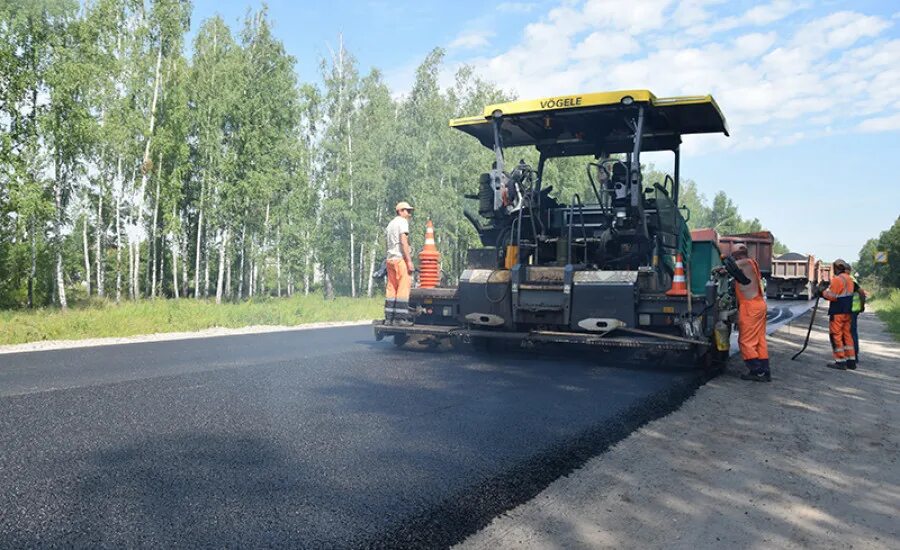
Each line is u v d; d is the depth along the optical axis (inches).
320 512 112.8
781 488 149.3
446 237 1275.8
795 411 230.8
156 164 1123.3
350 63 1391.5
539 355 313.0
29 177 799.1
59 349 355.9
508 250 303.4
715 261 343.3
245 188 1087.0
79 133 877.2
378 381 237.8
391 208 1401.3
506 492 132.3
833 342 349.7
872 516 134.0
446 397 211.3
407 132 1441.9
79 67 861.2
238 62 1149.1
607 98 277.0
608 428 183.8
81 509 110.3
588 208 302.7
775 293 1390.3
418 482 130.5
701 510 133.7
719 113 287.7
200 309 673.6
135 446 148.2
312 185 1305.4
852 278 349.7
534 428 176.7
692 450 175.9
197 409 187.8
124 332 497.7
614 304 276.5
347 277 1579.7
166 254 1489.9
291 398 205.2
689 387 256.1
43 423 169.0
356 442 156.1
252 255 1203.2
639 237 284.8
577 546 113.7
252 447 149.3
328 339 410.0
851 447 185.8
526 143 324.8
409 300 328.5
